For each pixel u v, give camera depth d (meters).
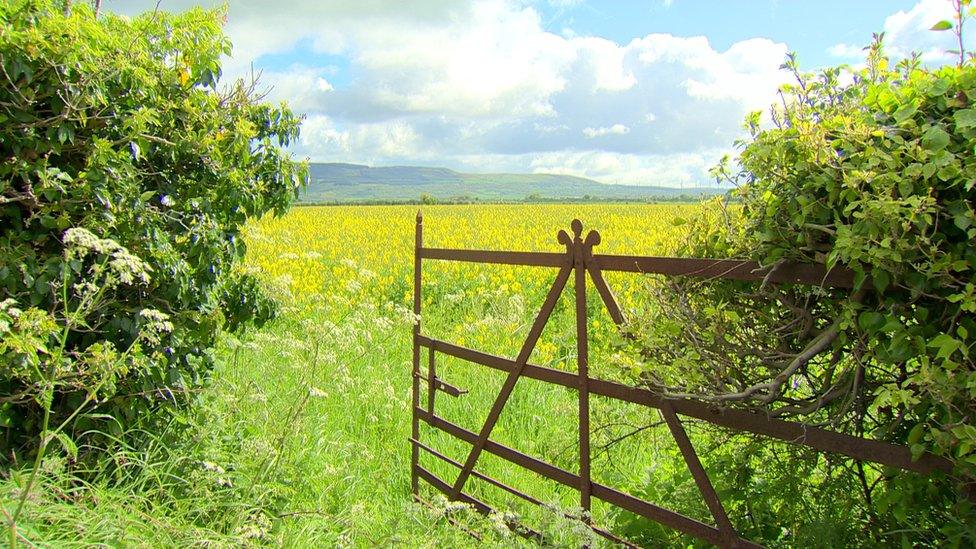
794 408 2.69
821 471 3.11
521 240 19.03
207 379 4.82
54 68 3.84
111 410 4.09
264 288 5.38
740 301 2.94
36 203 3.89
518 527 3.75
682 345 3.04
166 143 4.38
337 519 3.81
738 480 3.17
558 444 5.11
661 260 3.08
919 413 2.36
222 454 4.23
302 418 4.77
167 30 4.70
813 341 2.68
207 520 3.84
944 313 2.23
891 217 2.14
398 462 5.26
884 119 2.40
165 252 4.27
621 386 3.34
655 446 4.79
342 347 5.18
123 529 3.12
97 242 3.22
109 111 4.21
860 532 2.78
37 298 3.81
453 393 4.46
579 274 3.49
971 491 2.25
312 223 27.08
